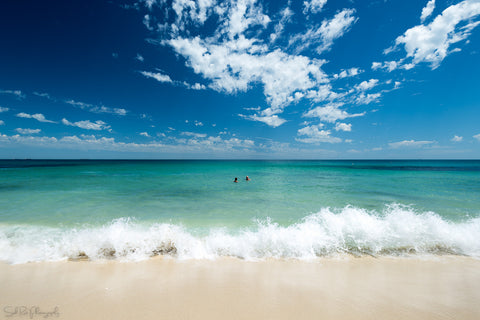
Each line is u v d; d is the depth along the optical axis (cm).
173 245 477
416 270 391
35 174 2344
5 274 362
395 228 570
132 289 319
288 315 262
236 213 804
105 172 2773
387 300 296
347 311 271
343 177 2291
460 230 554
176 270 385
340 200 1052
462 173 2895
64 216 736
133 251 454
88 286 327
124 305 278
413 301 294
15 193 1168
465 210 848
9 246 478
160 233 516
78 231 575
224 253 456
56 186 1438
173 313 263
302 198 1107
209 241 498
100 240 477
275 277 362
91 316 256
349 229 565
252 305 281
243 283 341
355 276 368
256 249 469
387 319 255
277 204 962
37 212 782
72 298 294
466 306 283
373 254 454
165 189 1385
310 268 397
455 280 355
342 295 309
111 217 736
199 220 711
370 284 341
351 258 438
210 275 367
